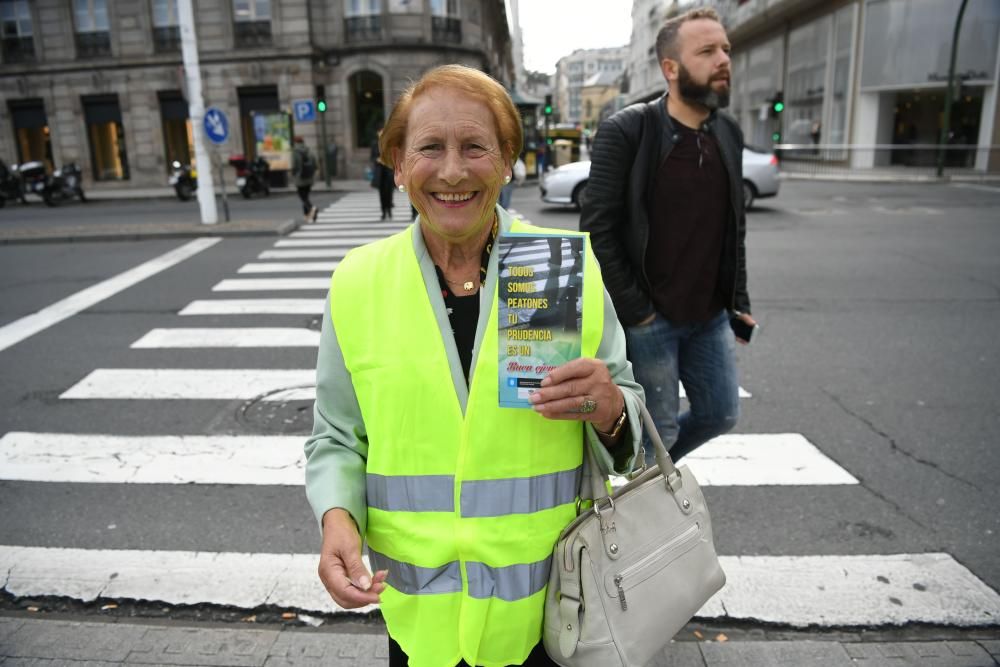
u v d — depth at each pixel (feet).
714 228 8.32
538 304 4.03
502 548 4.50
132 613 9.07
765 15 109.60
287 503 11.85
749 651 8.11
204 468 13.16
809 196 59.00
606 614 4.52
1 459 13.65
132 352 20.30
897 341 19.65
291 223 45.83
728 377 8.88
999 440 13.47
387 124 4.61
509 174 4.66
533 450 4.48
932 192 60.64
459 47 97.45
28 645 8.44
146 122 95.09
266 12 91.30
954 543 10.19
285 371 18.52
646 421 4.79
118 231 42.93
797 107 106.11
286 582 9.60
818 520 10.91
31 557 10.33
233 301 26.09
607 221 8.16
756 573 9.55
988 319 21.49
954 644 8.19
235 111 93.91
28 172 68.74
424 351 4.47
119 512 11.64
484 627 4.56
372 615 8.91
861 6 86.33
